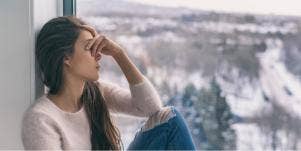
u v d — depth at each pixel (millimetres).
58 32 1066
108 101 1235
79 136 1122
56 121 1057
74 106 1132
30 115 1037
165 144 1188
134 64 1303
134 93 1179
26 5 1086
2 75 1106
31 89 1106
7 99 1113
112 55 1161
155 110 1197
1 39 1095
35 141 1013
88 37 1099
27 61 1099
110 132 1202
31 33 1094
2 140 1124
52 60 1068
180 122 1200
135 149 1212
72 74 1096
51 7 1215
